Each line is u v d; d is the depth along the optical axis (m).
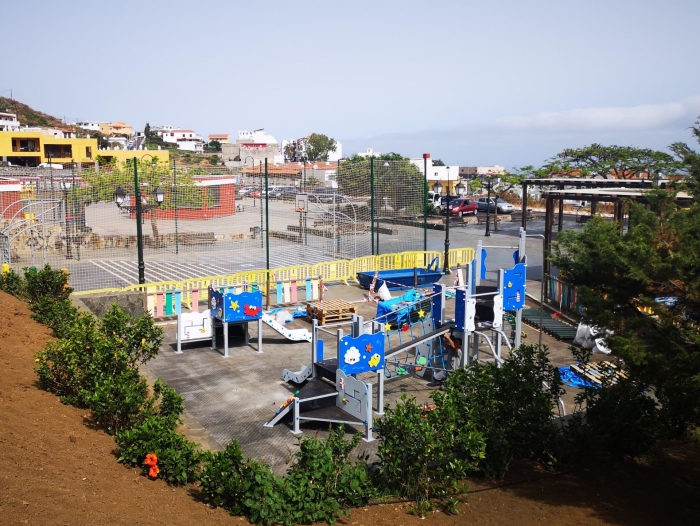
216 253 34.94
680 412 8.30
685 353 7.22
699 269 7.39
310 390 11.98
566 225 45.91
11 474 6.07
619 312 8.55
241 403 12.98
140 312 19.67
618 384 10.06
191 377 14.63
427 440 7.78
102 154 83.19
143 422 8.37
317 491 7.25
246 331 17.55
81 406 9.43
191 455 7.52
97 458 7.46
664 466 9.41
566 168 48.50
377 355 12.23
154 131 181.88
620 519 7.62
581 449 9.43
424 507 7.55
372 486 8.02
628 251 7.93
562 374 14.16
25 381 9.89
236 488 6.90
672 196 9.70
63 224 35.22
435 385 14.36
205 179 42.97
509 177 59.06
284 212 51.06
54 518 5.43
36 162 82.94
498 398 9.27
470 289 14.13
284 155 131.75
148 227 43.38
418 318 18.98
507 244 38.12
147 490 6.91
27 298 16.48
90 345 9.88
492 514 7.64
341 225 34.84
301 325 19.98
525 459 9.40
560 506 7.92
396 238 39.16
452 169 69.56
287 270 25.78
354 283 26.69
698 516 7.79
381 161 33.34
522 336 17.23
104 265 30.83
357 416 11.34
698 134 9.86
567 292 19.94
